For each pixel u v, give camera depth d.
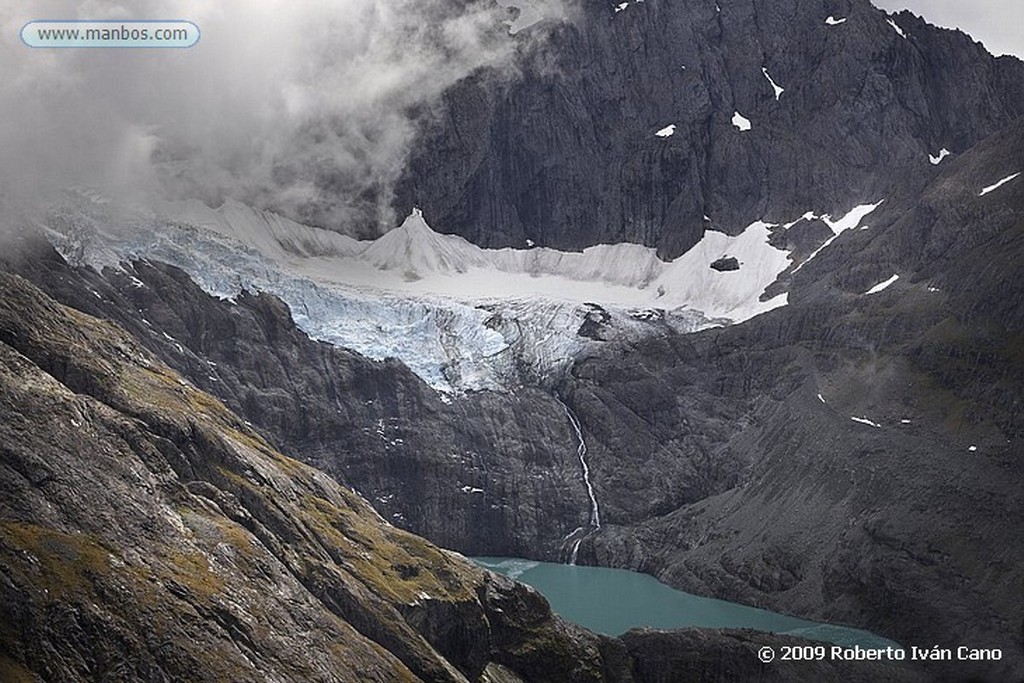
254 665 177.12
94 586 171.38
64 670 161.50
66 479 182.62
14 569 164.88
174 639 172.50
